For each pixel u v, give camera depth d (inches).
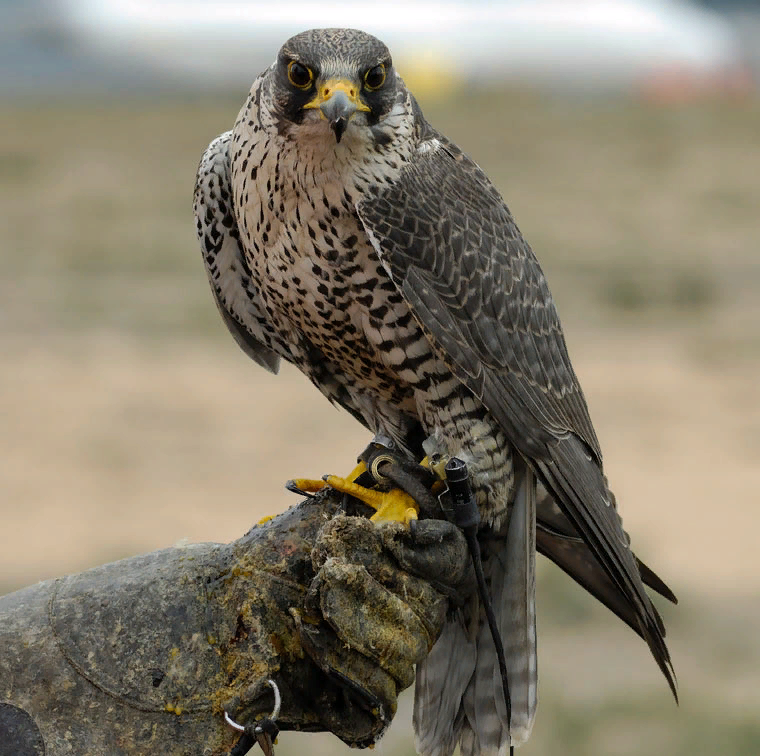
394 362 240.4
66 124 1980.8
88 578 196.7
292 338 253.3
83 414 793.6
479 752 222.7
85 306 1040.2
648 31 2272.4
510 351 245.8
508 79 2247.8
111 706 188.1
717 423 780.6
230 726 189.3
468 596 220.2
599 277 1125.1
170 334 971.3
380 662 193.2
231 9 2289.6
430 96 2161.7
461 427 236.8
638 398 828.6
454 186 246.4
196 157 1744.6
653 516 632.4
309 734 403.2
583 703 434.0
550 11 2265.0
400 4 2258.9
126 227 1342.3
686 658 474.6
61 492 658.8
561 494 232.2
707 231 1312.7
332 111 220.2
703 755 395.9
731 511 638.5
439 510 216.1
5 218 1376.7
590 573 248.1
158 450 729.6
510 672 224.8
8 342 943.0
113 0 2361.0
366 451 223.3
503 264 248.8
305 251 234.4
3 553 575.8
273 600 195.6
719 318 1017.5
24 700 187.2
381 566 199.9
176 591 194.9
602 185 1541.6
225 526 616.1
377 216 230.8
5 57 2368.4
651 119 2031.3
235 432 764.6
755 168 1651.1
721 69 2267.5
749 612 514.9
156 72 2314.2
